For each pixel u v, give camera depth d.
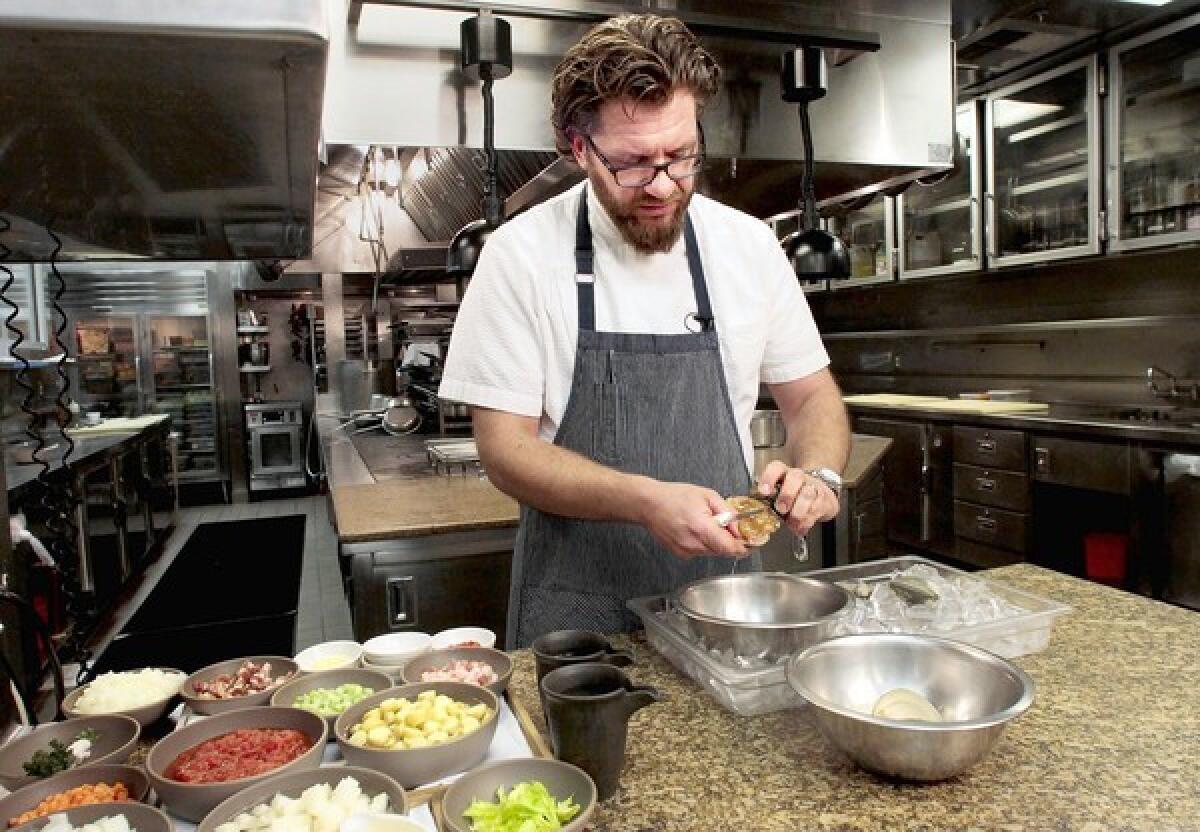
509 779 0.79
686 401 1.30
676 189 1.12
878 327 5.52
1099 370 4.00
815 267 2.32
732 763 0.86
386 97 1.96
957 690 0.92
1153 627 1.24
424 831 0.70
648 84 1.02
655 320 1.31
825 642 0.97
